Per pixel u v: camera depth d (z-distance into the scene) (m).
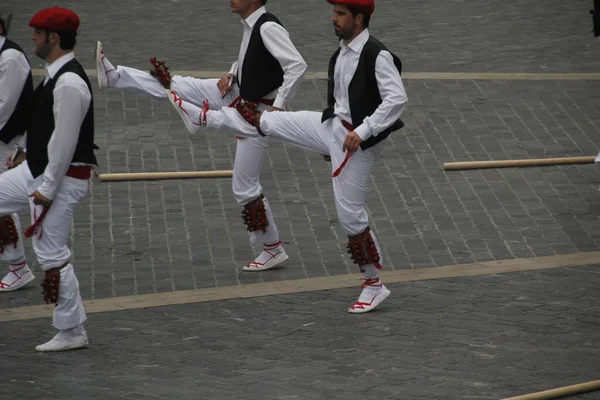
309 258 18.59
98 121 25.47
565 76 28.58
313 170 22.83
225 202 21.14
